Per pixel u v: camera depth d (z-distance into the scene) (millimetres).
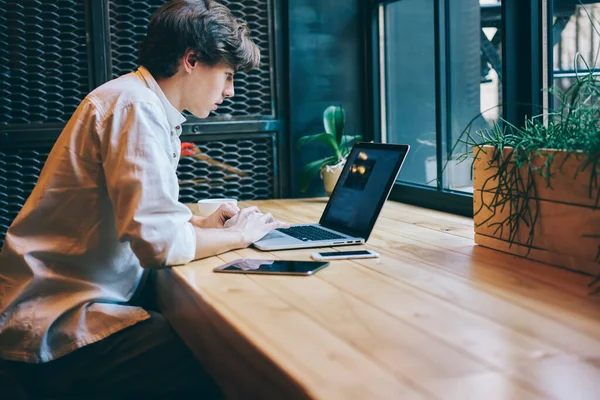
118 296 1607
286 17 2781
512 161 1472
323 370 856
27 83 2623
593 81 1388
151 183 1443
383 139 2842
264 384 950
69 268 1547
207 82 1700
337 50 2844
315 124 2852
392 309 1120
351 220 1824
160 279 1601
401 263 1464
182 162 2762
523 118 1995
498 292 1203
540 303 1131
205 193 2805
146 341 1527
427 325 1028
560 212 1354
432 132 2482
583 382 802
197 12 1636
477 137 2215
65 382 1514
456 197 2199
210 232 1639
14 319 1496
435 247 1631
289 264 1466
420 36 2518
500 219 1544
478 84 2203
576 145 1315
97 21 2617
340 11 2826
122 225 1440
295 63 2801
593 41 1761
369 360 888
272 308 1150
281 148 2846
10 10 2570
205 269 1480
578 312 1074
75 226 1539
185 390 1561
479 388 790
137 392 1533
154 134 1498
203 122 2732
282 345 956
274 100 2826
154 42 1636
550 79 1938
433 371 844
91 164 1517
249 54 1743
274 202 2668
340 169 2607
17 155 2627
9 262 1525
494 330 997
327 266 1466
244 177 2828
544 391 778
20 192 2637
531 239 1442
